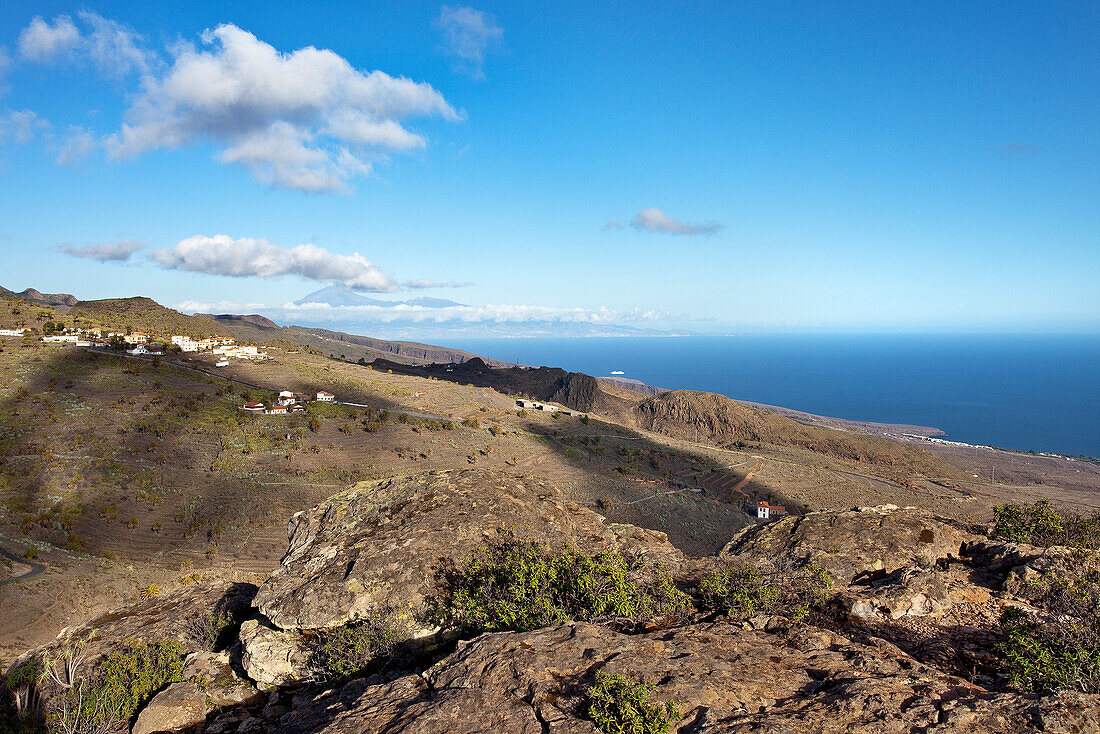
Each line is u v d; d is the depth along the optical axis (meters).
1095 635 8.84
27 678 11.41
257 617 12.15
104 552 44.09
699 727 6.59
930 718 6.71
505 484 15.64
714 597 10.80
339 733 7.02
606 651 8.30
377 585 11.66
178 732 9.83
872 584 12.14
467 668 8.13
